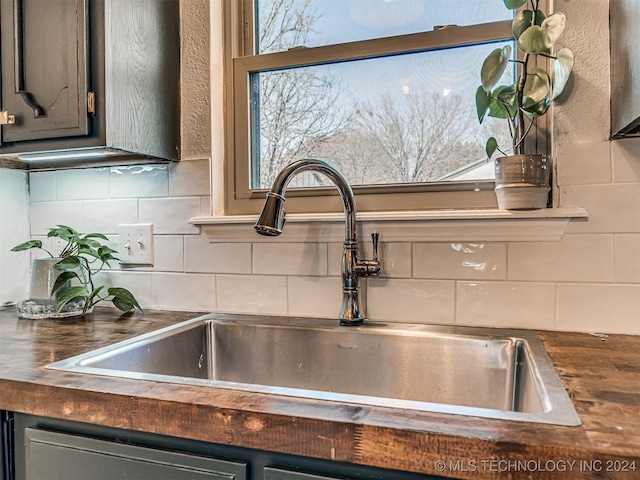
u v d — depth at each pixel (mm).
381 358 928
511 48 932
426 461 458
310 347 979
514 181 867
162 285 1182
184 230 1159
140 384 606
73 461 599
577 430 457
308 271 1060
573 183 887
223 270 1127
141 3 1050
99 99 959
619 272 866
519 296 919
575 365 681
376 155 1088
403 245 987
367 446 475
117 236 1220
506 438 441
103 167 1232
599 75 874
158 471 557
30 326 998
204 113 1147
